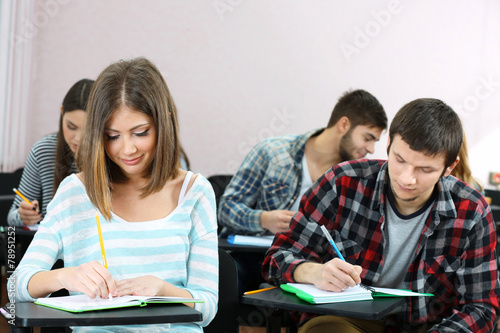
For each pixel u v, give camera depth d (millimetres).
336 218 1707
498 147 3879
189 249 1405
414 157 1476
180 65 4020
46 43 3963
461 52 3863
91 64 4008
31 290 1225
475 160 3896
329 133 2465
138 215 1376
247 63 4004
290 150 2520
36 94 3977
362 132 2416
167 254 1363
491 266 1625
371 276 1674
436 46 3873
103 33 3998
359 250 1686
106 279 1186
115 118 1303
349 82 3953
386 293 1497
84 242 1352
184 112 4031
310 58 3973
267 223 2355
